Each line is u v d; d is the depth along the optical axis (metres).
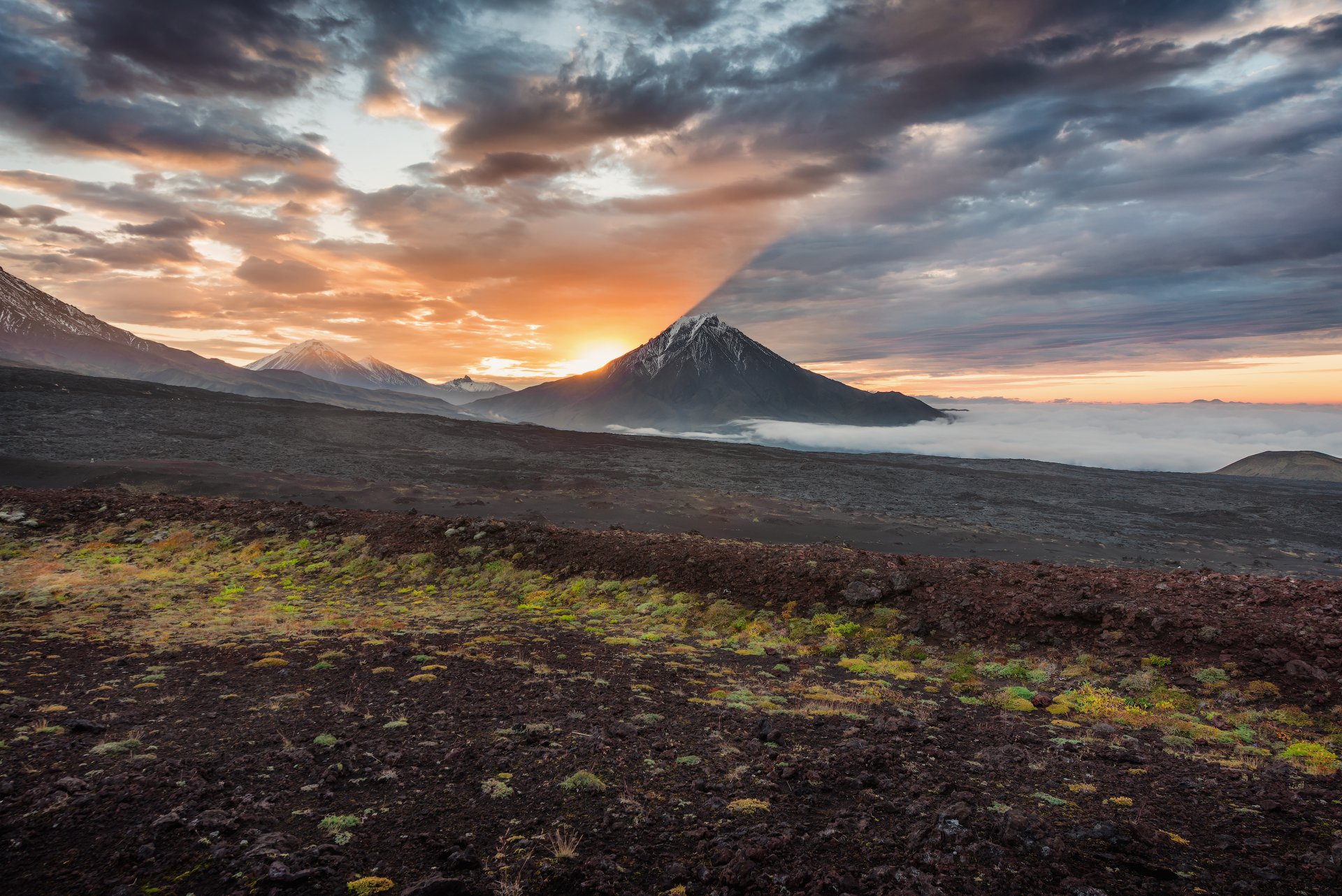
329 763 7.90
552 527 32.06
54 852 5.50
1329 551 69.19
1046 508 90.69
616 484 81.56
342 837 5.99
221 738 8.70
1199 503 102.56
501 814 6.71
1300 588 17.89
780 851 6.18
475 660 14.27
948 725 11.36
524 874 5.53
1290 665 14.14
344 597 23.66
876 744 9.80
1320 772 9.45
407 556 28.73
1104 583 19.97
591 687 12.60
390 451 93.50
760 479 98.12
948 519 71.31
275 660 13.30
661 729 10.09
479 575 26.98
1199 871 6.09
